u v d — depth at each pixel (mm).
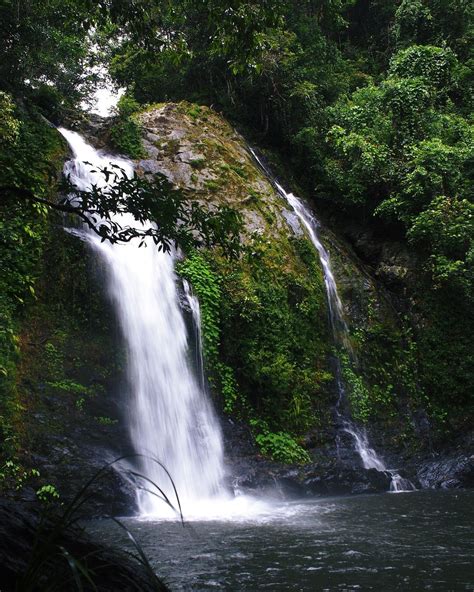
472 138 21141
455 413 16609
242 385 14180
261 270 15695
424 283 18688
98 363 12344
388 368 17047
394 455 14961
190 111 19969
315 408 14773
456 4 27328
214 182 17625
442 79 23109
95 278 13047
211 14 8742
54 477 9898
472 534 7684
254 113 22484
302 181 21859
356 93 23547
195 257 14961
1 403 10281
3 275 7621
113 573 3576
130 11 8977
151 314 13547
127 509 9867
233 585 5617
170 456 12047
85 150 16609
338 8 25969
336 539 7516
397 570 5984
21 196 5289
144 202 5117
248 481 12000
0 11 15008
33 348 11742
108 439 11305
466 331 17828
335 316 17219
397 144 20922
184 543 7441
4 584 3344
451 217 18219
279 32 21438
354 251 20594
